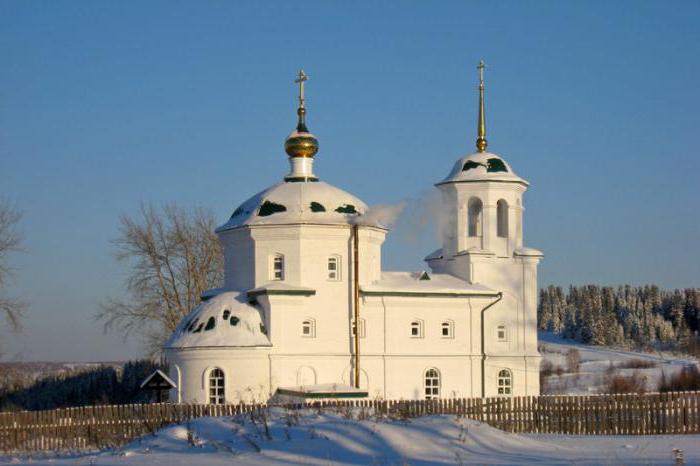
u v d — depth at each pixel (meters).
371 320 63.59
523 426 46.19
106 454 32.50
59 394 87.88
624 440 37.69
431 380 64.69
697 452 32.06
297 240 62.19
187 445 32.06
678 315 179.88
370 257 64.38
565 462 28.08
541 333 192.62
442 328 65.25
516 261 67.88
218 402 59.28
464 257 67.44
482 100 71.62
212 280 85.31
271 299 60.69
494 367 66.00
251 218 63.16
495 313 66.81
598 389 85.81
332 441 31.09
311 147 67.12
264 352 59.94
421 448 30.66
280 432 32.69
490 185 67.94
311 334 61.72
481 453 30.42
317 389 57.38
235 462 28.34
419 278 66.31
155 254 82.88
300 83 67.88
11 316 70.06
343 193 65.00
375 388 63.22
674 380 81.94
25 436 43.81
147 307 82.06
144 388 55.69
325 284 62.31
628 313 180.62
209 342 59.44
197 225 85.00
